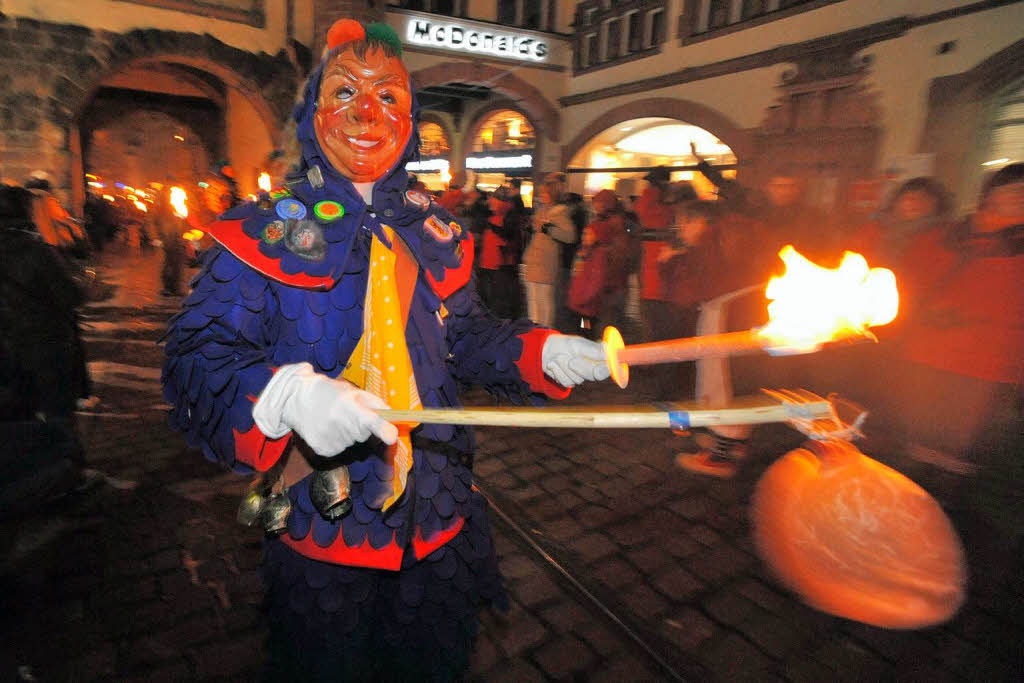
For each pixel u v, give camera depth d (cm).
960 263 365
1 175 1039
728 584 278
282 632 140
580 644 240
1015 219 341
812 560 265
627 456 415
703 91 1247
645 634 246
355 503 133
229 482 364
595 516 337
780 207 507
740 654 237
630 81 1407
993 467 370
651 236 584
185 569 281
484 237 798
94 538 302
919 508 257
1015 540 309
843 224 477
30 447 283
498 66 1516
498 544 308
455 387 153
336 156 138
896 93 940
